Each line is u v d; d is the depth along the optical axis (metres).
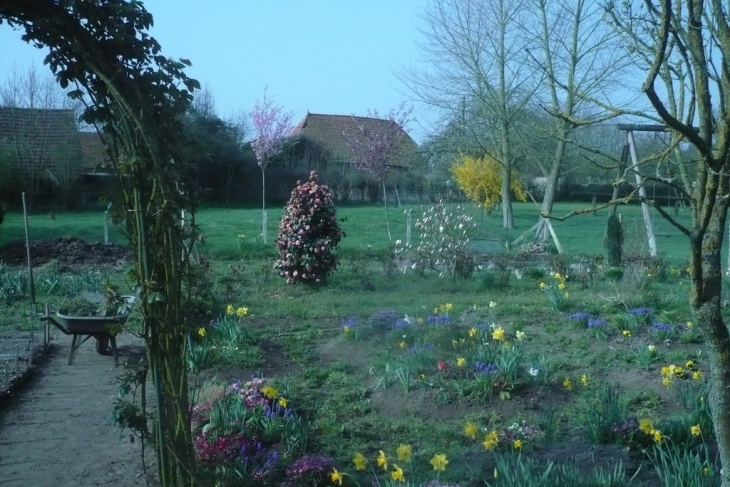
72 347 8.58
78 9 3.50
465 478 4.83
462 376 6.88
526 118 24.02
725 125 2.69
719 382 3.08
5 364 8.38
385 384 6.96
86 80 3.79
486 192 30.20
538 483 4.20
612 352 8.16
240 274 14.39
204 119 38.41
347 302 12.37
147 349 3.86
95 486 5.10
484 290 13.86
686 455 4.40
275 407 6.10
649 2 2.86
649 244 16.20
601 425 5.47
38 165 33.12
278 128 29.09
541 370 7.10
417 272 15.06
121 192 3.83
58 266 15.68
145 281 3.71
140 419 3.99
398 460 5.23
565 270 15.00
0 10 3.53
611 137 17.67
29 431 6.25
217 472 4.50
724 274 13.73
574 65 20.47
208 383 6.95
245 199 39.91
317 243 13.70
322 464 4.84
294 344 9.02
